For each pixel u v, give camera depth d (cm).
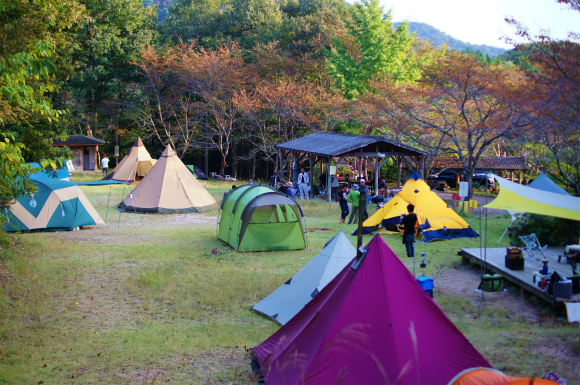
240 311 935
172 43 4684
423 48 4178
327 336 551
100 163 4750
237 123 4444
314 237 1688
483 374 470
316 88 3897
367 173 4044
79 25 1680
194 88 4128
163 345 750
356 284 578
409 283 579
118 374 642
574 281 945
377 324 545
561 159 1758
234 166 4644
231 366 677
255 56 4341
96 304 948
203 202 2355
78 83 4397
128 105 4472
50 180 1797
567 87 1362
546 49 1443
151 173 2341
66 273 1146
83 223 1791
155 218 2114
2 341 736
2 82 762
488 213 2312
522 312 932
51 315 874
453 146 3131
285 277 1140
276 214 1509
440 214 1667
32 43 920
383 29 3734
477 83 2242
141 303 964
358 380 517
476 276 1194
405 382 501
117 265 1246
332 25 4562
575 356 661
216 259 1337
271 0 5262
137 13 4575
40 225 1706
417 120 2639
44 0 1018
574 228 1395
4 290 969
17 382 600
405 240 1323
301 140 3148
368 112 3156
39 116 1330
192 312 910
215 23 4988
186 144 4206
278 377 586
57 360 683
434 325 555
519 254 1102
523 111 1859
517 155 3609
